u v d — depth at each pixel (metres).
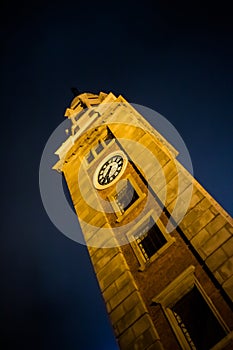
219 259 15.39
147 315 16.06
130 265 18.98
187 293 16.00
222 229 16.27
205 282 15.42
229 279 14.60
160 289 16.88
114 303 17.66
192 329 15.64
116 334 16.44
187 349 14.32
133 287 17.53
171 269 17.09
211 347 14.55
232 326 13.64
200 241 16.47
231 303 14.17
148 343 15.11
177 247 17.56
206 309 15.62
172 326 15.21
